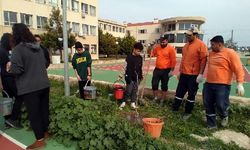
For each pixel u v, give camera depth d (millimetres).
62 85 9852
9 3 23234
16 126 4980
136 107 6453
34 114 4012
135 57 6434
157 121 4637
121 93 6734
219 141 4520
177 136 4684
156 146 3848
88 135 4145
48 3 27625
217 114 5832
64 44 5984
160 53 6695
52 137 4574
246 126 5355
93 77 15320
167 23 61281
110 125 4141
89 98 6672
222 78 4863
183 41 57406
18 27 3822
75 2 32125
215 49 4891
